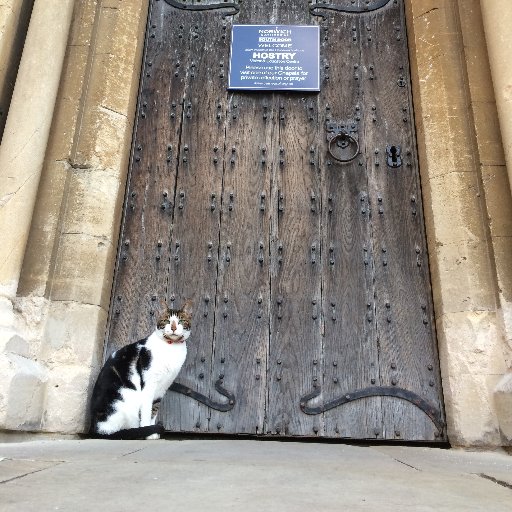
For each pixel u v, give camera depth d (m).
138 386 3.24
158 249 3.92
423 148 3.99
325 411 3.51
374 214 3.99
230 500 1.32
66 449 2.47
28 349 3.26
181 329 3.32
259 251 3.90
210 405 3.53
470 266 3.53
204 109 4.34
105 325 3.68
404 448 3.11
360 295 3.77
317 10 4.66
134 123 4.29
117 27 4.33
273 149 4.20
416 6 4.41
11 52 3.94
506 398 3.07
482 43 4.09
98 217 3.75
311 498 1.36
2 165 3.50
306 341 3.67
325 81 4.41
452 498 1.42
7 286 3.27
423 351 3.61
